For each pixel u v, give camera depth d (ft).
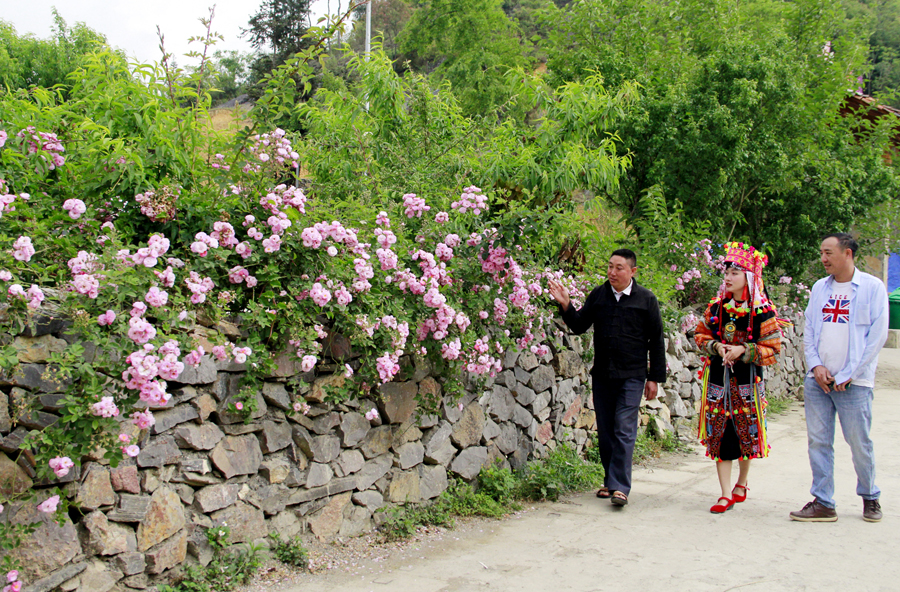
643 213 31.32
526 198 19.86
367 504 12.85
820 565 11.50
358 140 18.24
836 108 37.06
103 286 8.91
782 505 15.33
